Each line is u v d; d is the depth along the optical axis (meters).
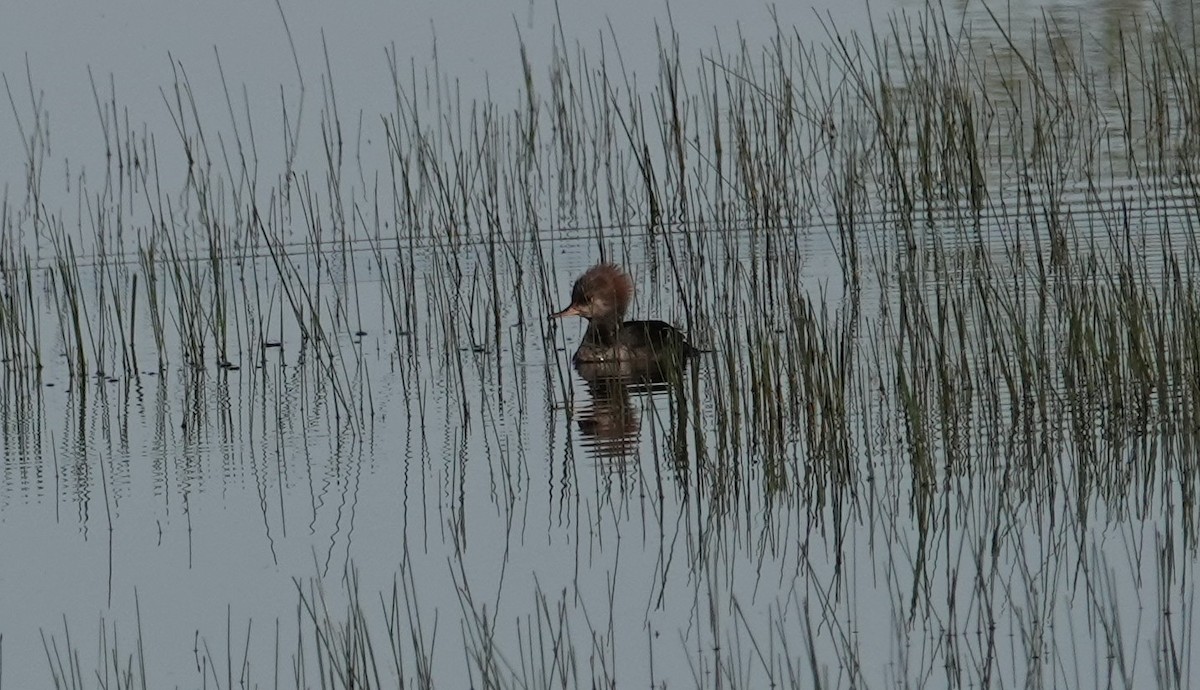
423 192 64.19
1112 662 29.36
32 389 49.50
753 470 40.62
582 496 39.28
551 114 71.25
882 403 44.00
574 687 29.64
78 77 78.00
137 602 34.12
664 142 62.34
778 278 56.81
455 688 29.94
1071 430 41.62
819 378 42.25
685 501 38.59
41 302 57.56
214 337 52.94
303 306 56.84
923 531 35.62
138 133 71.00
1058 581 32.97
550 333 54.25
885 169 65.50
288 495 40.00
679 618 32.38
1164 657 29.50
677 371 43.03
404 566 35.56
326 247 62.00
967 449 40.72
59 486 41.06
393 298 57.56
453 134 70.12
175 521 38.53
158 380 50.19
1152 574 33.03
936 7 87.50
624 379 49.66
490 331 54.66
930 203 60.88
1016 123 70.75
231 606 33.84
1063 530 35.59
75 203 64.94
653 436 39.06
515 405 46.97
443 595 33.97
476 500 39.25
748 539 36.19
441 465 41.91
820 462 39.84
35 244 61.88
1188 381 41.47
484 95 73.88
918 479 38.25
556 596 33.66
